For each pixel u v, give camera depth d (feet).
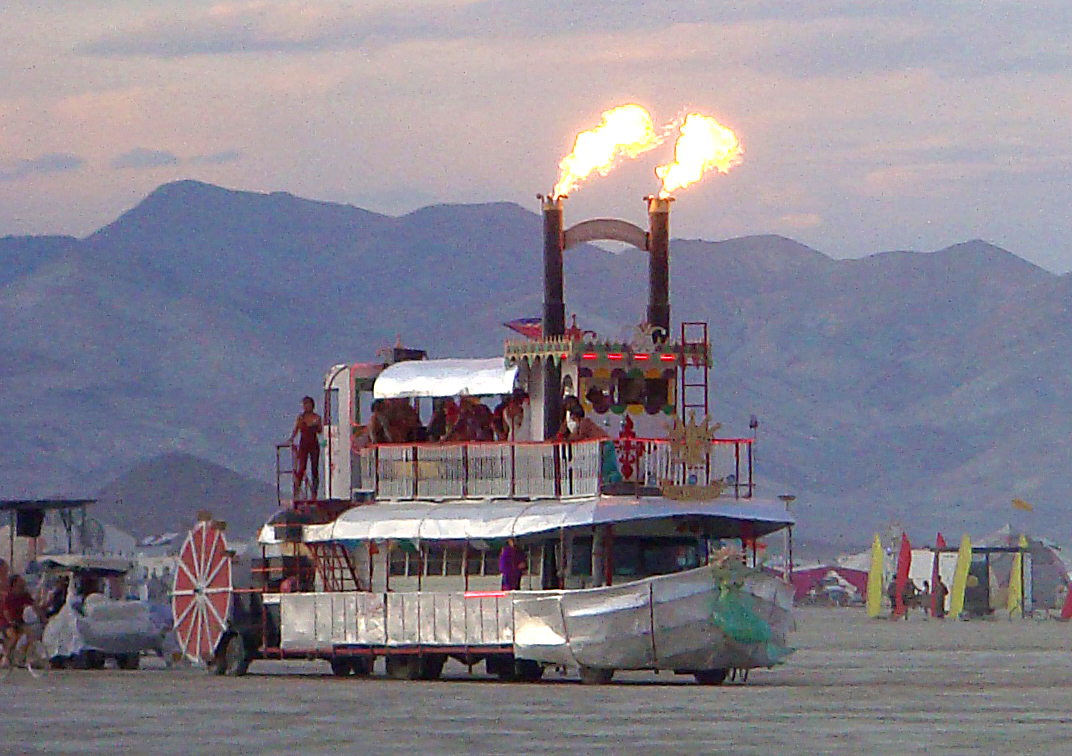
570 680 356.79
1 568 429.38
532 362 353.31
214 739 250.57
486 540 346.13
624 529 341.00
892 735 246.27
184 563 389.39
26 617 425.69
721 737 244.63
